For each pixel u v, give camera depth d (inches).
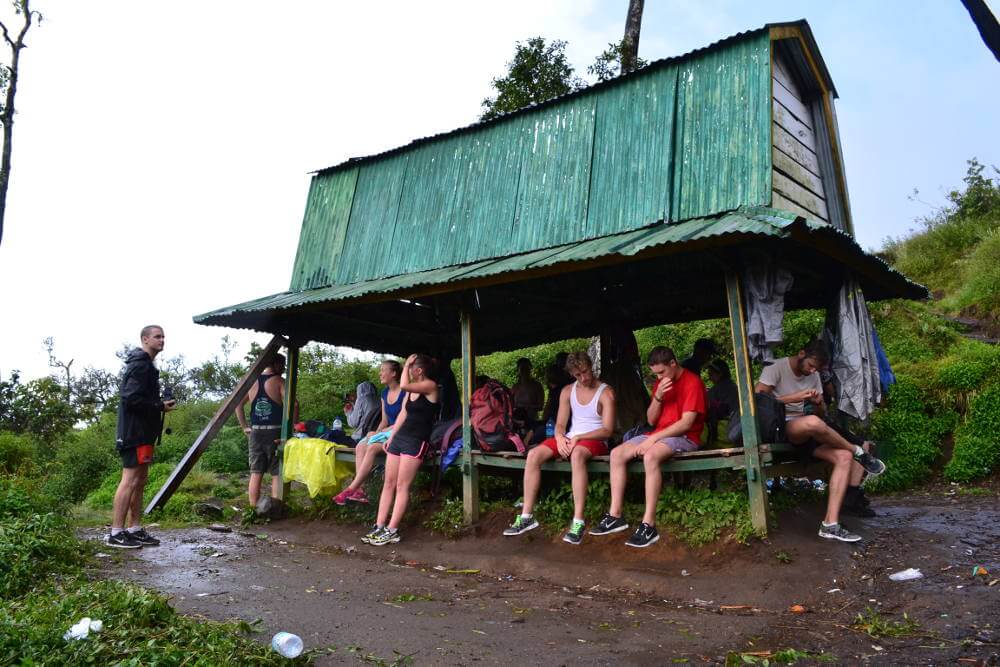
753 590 193.9
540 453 255.8
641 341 553.6
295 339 361.7
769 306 220.1
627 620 176.7
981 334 461.4
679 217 262.5
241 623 158.4
